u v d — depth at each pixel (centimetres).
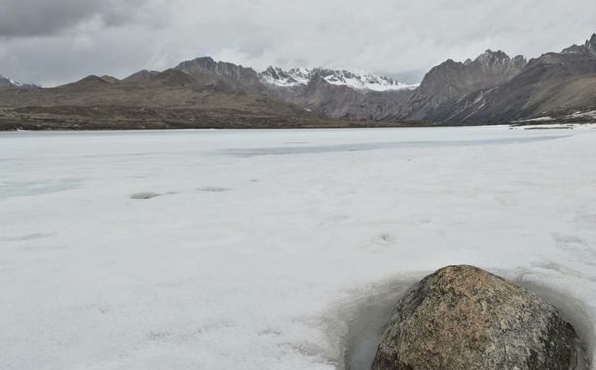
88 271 597
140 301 503
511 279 553
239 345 415
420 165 1711
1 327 444
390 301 515
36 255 665
